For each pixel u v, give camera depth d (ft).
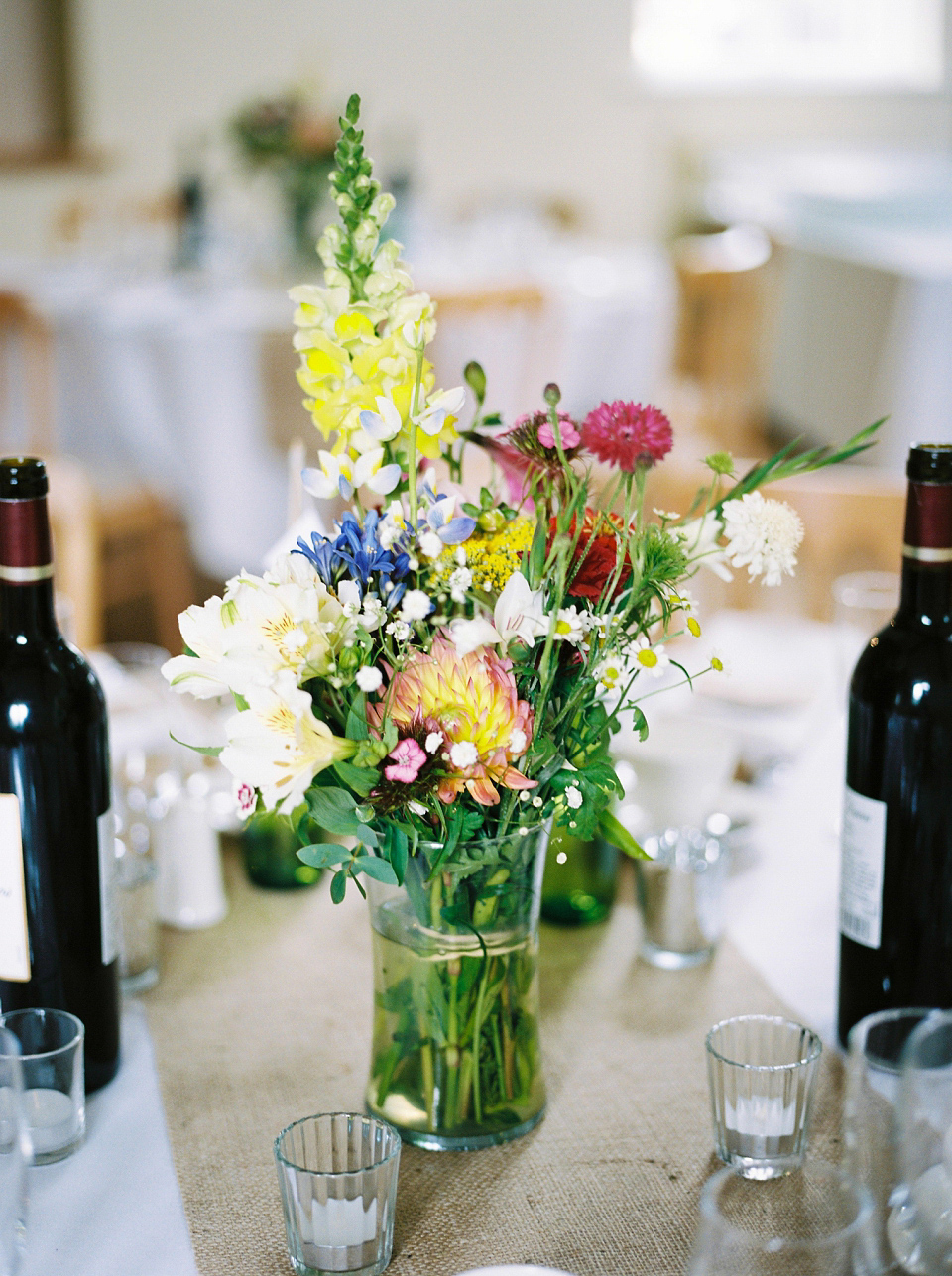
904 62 19.26
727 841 3.51
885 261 14.97
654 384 11.58
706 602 5.67
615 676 2.05
